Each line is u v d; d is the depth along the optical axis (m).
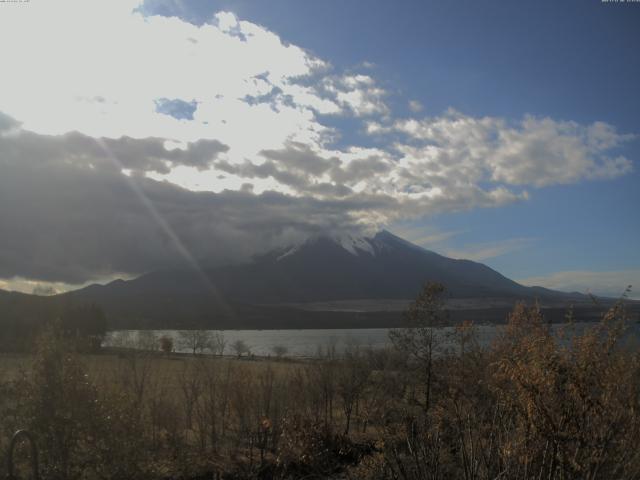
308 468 19.28
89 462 11.09
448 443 8.20
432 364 23.88
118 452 11.40
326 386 27.97
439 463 7.65
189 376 29.83
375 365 31.80
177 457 18.19
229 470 18.97
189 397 25.50
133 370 25.81
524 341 7.60
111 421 11.47
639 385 6.65
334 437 20.91
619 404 6.50
